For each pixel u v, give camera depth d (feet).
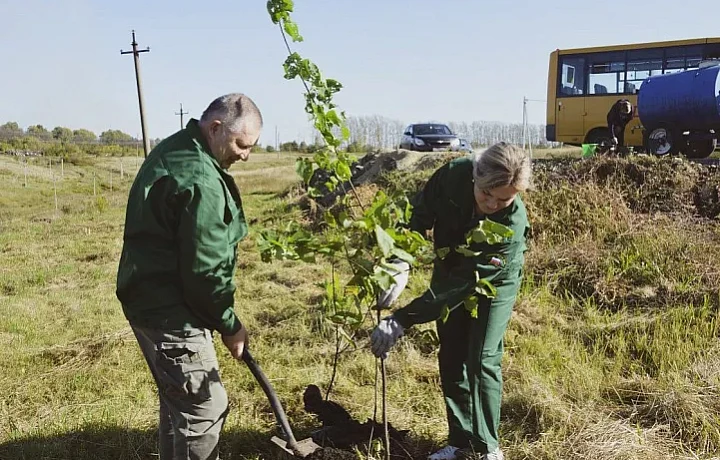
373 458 10.68
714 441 12.00
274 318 20.39
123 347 18.07
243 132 9.14
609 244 23.93
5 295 26.11
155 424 13.42
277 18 9.35
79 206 63.72
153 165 8.83
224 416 9.61
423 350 17.04
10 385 15.71
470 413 11.46
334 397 14.40
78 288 26.73
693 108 37.78
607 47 51.21
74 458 12.23
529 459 11.72
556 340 17.25
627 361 15.98
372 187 39.11
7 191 88.53
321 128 9.57
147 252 8.84
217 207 8.70
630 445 11.58
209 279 8.69
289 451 10.49
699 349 16.06
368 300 10.01
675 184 27.81
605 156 30.48
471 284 10.02
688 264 21.11
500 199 9.70
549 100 54.13
